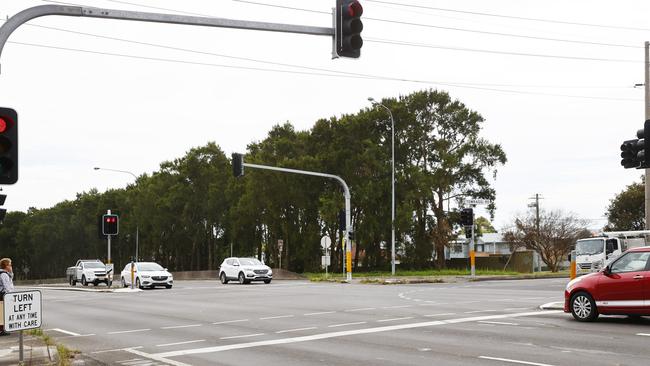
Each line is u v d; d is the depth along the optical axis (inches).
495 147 2241.6
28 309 418.3
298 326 616.7
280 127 2449.6
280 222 2313.0
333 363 414.9
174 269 3457.2
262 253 2721.5
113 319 738.2
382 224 2153.1
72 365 426.6
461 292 1071.6
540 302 825.5
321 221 2289.6
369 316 687.7
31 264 4768.7
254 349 482.3
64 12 433.4
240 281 1637.6
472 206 1764.3
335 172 2226.9
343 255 2100.1
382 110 2235.5
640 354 421.4
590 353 427.8
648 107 1136.2
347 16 479.8
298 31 486.3
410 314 699.4
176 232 2955.2
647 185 1118.4
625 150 738.8
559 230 2436.0
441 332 546.6
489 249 3902.6
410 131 2223.2
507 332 536.7
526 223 2566.4
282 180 2209.6
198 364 425.1
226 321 680.4
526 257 2260.1
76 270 1952.5
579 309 601.6
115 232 1531.7
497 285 1332.4
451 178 2197.3
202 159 2869.1
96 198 3993.6
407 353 445.7
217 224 2859.3
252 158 2507.4
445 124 2252.7
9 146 429.1
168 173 3073.3
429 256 2212.1
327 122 2300.7
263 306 852.6
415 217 2218.3
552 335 514.0
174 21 463.8
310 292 1133.7
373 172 2191.2
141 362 436.8
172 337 563.5
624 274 575.5
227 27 477.7
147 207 3021.7
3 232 4753.9
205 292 1219.2
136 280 1492.4
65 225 4023.1
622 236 1464.1
